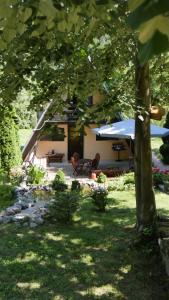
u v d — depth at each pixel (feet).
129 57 25.52
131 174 59.47
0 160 64.75
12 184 55.83
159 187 55.57
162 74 30.96
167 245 26.73
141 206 31.32
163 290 24.07
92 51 21.83
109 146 85.51
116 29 13.52
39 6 6.51
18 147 66.54
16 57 16.10
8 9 6.80
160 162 80.48
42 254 30.14
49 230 36.11
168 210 43.27
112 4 7.51
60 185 53.83
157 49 3.98
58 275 26.53
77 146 84.94
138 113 27.22
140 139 30.68
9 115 23.58
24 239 33.60
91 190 53.62
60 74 20.30
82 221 38.99
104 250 30.83
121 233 34.63
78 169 70.13
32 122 116.06
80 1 7.36
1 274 26.66
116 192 53.67
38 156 83.76
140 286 24.80
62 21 7.96
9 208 42.27
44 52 15.28
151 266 27.45
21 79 18.89
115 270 27.20
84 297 23.57
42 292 24.18
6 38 7.76
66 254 30.17
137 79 27.37
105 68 22.77
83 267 27.76
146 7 3.92
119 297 23.49
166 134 63.36
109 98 22.18
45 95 22.45
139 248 30.19
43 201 47.62
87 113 20.92
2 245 32.12
